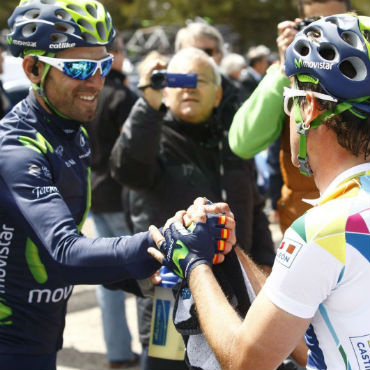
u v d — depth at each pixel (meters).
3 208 1.88
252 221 2.92
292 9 26.45
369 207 1.35
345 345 1.38
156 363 2.55
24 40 1.96
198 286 1.52
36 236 1.80
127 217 3.01
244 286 1.71
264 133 2.70
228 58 7.54
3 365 1.94
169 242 1.61
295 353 1.71
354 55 1.37
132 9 27.19
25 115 1.97
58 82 1.97
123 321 3.89
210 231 1.61
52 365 2.08
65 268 1.73
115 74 3.87
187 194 2.76
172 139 2.81
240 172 2.87
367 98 1.39
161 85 2.62
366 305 1.35
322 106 1.41
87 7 2.07
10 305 1.94
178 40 4.41
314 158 1.46
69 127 2.04
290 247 1.36
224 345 1.42
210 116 2.86
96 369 3.88
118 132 3.69
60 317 2.05
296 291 1.34
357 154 1.41
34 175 1.84
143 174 2.69
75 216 2.08
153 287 2.12
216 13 26.17
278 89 2.64
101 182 3.75
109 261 1.71
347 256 1.33
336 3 2.79
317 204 1.42
